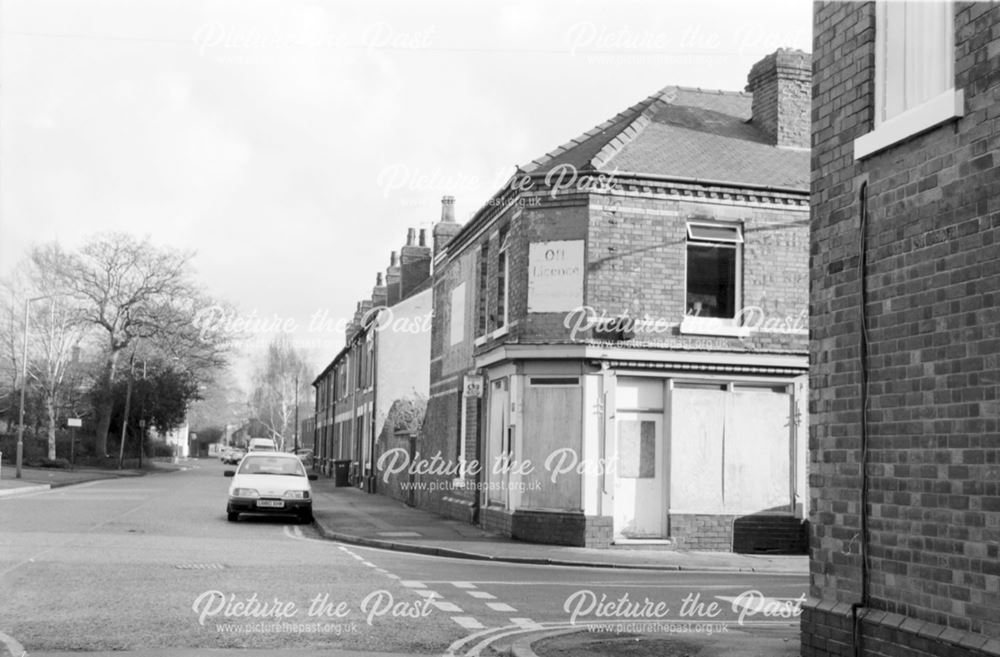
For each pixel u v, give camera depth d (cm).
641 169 2069
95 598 1123
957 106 649
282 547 1855
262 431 10900
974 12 643
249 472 2573
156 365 6769
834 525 772
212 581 1302
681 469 2012
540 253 2045
